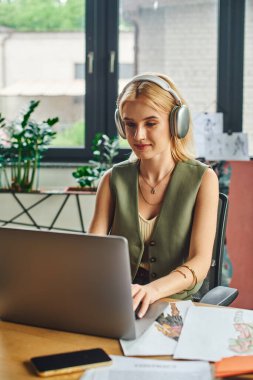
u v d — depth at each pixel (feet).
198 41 9.91
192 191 5.15
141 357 3.26
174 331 3.61
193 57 9.95
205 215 5.08
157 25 9.93
